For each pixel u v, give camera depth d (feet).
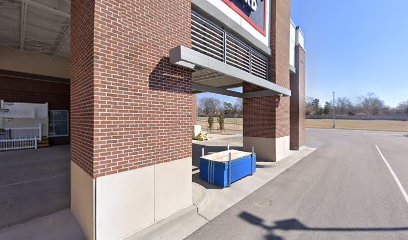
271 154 37.29
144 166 14.65
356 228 14.97
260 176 27.78
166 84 16.33
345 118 245.24
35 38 35.22
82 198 13.88
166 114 16.25
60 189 21.07
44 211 16.46
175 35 17.37
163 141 15.97
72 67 16.31
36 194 19.79
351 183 25.17
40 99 48.14
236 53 28.22
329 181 25.91
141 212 14.35
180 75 17.47
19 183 22.80
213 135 94.68
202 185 23.75
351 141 73.72
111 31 13.05
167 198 16.06
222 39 26.08
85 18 13.66
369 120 224.33
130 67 13.99
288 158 40.14
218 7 25.30
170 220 15.55
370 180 26.43
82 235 13.39
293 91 52.01
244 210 17.80
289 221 15.96
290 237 13.83
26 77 44.37
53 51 42.96
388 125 171.42
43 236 13.10
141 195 14.38
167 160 16.19
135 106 14.23
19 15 27.12
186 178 17.61
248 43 31.27
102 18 12.64
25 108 45.39
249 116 40.34
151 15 15.46
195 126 77.77
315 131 129.08
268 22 37.11
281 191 22.36
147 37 15.11
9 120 44.04
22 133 45.32
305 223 15.65
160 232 14.39
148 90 15.05
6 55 41.83
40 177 24.99
